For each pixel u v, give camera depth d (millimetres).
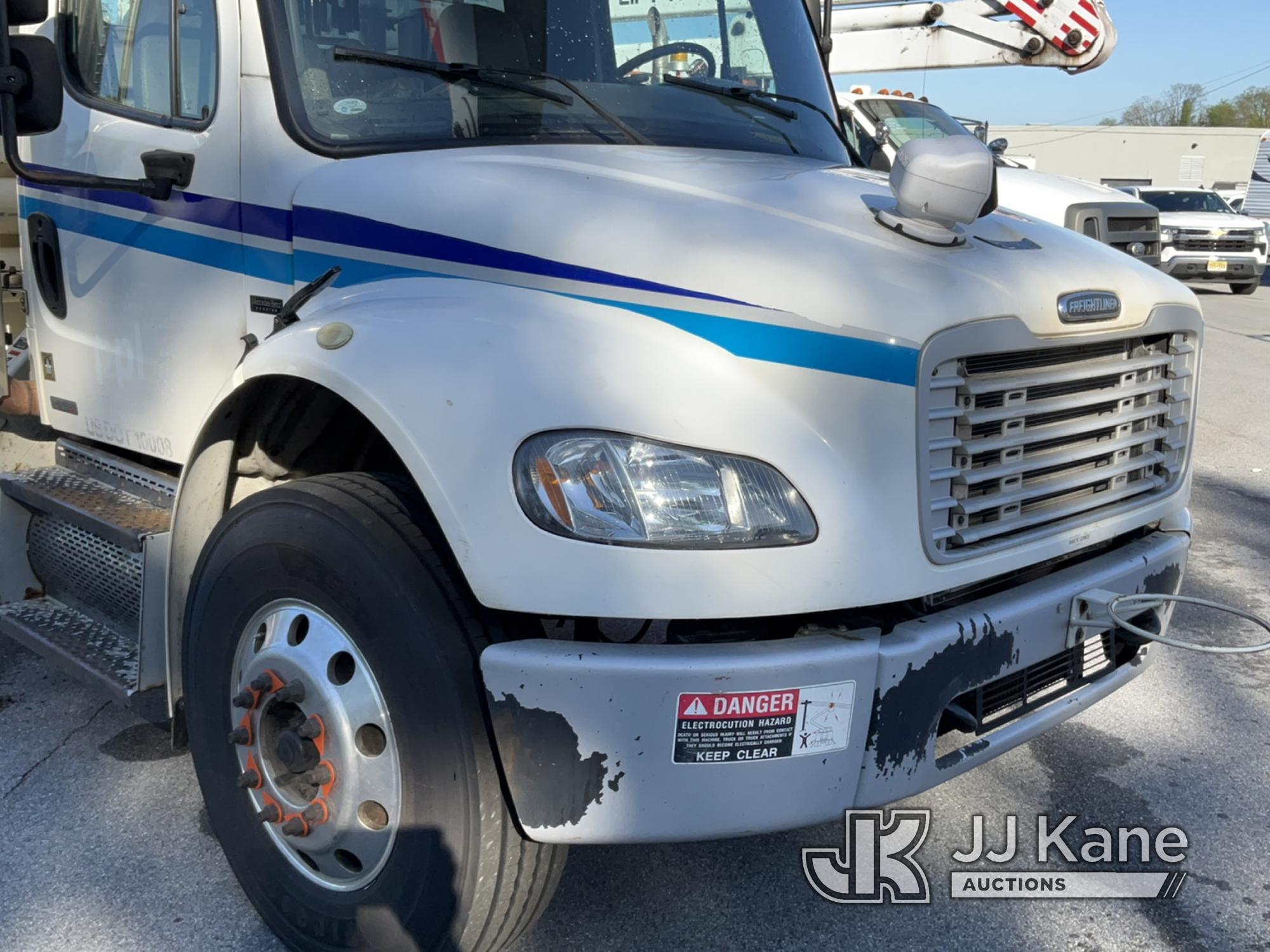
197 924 2590
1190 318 2830
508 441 2033
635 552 1988
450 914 2127
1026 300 2340
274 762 2385
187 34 2965
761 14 3598
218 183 2877
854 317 2133
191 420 3057
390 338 2236
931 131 11250
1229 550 5434
